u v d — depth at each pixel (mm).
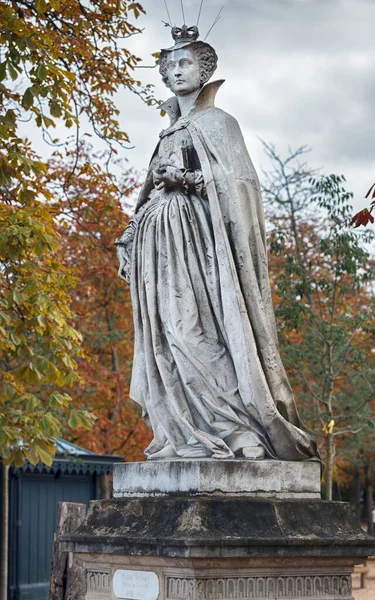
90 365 25875
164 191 8766
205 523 7488
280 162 24359
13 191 16031
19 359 20688
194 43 8961
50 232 14586
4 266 14844
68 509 13922
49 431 14289
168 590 7594
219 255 8305
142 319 8703
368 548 7984
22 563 23031
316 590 7867
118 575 8000
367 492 40719
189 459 7973
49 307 14484
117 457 24281
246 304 8305
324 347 21672
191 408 8336
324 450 25000
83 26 16078
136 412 28484
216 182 8477
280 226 24141
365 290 26469
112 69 16969
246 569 7570
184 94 8984
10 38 13359
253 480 7941
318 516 7973
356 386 24391
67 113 14312
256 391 8094
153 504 7859
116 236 19703
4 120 13555
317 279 22516
